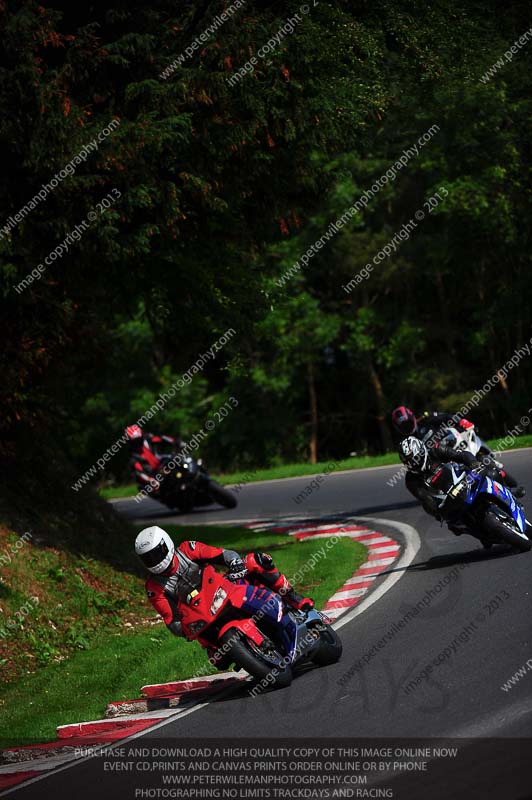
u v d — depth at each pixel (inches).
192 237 2091.5
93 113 1818.4
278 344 4975.4
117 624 1850.4
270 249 4788.4
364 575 1620.3
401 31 1945.1
